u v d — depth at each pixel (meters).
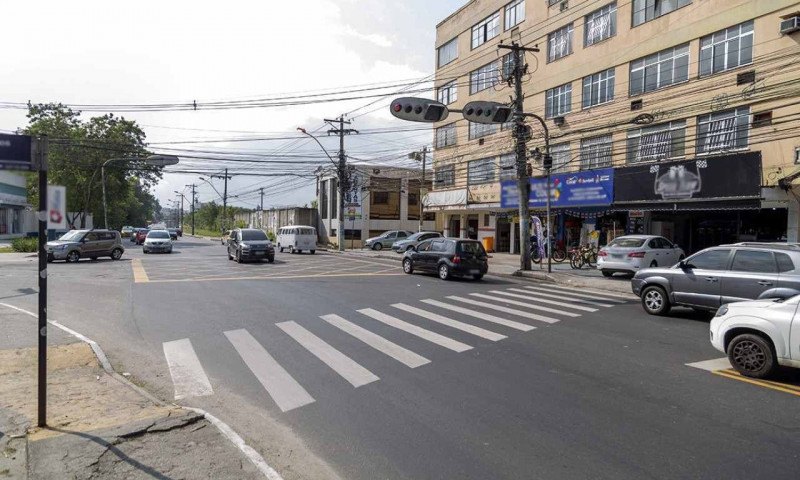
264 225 71.50
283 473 4.14
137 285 15.86
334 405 5.62
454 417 5.26
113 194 47.25
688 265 10.76
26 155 4.42
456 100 35.00
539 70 27.50
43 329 4.73
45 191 4.62
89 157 44.44
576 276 19.25
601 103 23.80
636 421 5.14
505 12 30.20
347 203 46.56
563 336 9.04
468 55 33.62
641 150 21.80
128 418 5.05
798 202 16.73
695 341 8.73
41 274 4.71
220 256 31.38
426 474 4.09
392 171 49.28
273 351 7.89
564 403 5.66
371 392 6.03
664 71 20.88
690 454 4.41
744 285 9.73
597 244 25.28
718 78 18.69
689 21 19.73
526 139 20.91
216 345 8.27
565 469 4.15
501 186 29.47
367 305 12.23
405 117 15.09
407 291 14.95
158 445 4.48
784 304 6.50
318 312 11.22
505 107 16.59
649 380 6.50
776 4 16.88
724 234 21.09
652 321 10.55
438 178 36.94
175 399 5.85
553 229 27.06
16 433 4.63
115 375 6.59
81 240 26.25
